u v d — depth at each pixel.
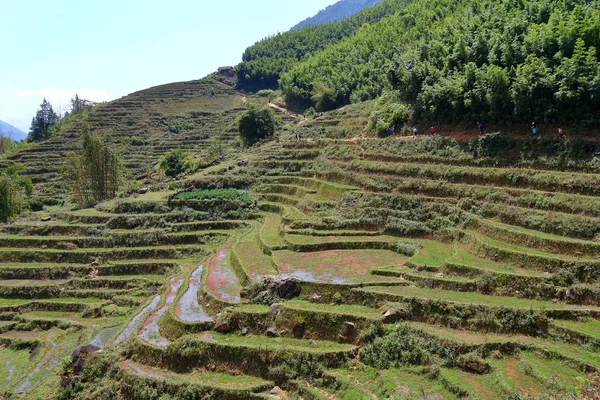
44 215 63.84
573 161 39.12
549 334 26.11
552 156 40.84
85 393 28.80
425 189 45.78
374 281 32.97
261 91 151.00
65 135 124.12
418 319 28.88
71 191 77.88
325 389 25.22
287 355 27.17
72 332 39.50
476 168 44.69
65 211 64.75
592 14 43.12
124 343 32.31
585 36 42.16
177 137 120.62
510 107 46.53
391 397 22.78
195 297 37.84
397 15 117.19
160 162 89.25
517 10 55.66
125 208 61.22
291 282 33.19
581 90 39.84
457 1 94.00
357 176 52.88
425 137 53.28
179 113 137.88
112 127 129.25
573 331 25.38
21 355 37.59
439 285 31.77
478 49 53.12
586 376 22.47
